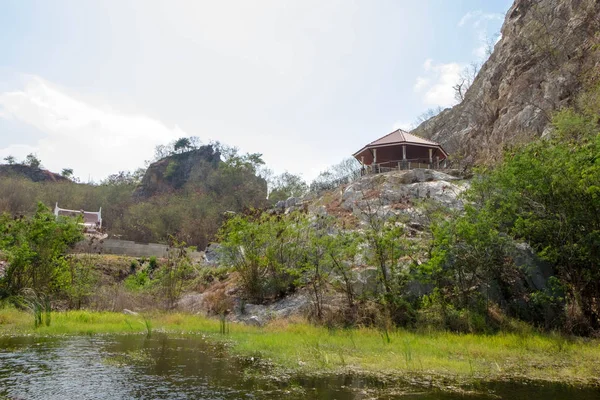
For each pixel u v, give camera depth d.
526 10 51.84
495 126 43.22
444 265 15.91
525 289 15.87
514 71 45.25
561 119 23.92
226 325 15.41
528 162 16.36
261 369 8.66
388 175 28.23
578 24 39.22
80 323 14.59
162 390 6.86
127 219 62.69
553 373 8.76
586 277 14.89
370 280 16.70
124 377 7.63
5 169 93.50
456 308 15.27
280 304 17.64
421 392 7.11
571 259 14.75
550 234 15.67
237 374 8.17
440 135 67.88
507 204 16.20
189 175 91.06
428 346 11.45
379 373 8.50
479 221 15.54
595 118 23.34
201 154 97.69
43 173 95.94
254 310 17.55
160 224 57.91
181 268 21.20
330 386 7.39
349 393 6.95
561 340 12.50
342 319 15.48
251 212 21.39
